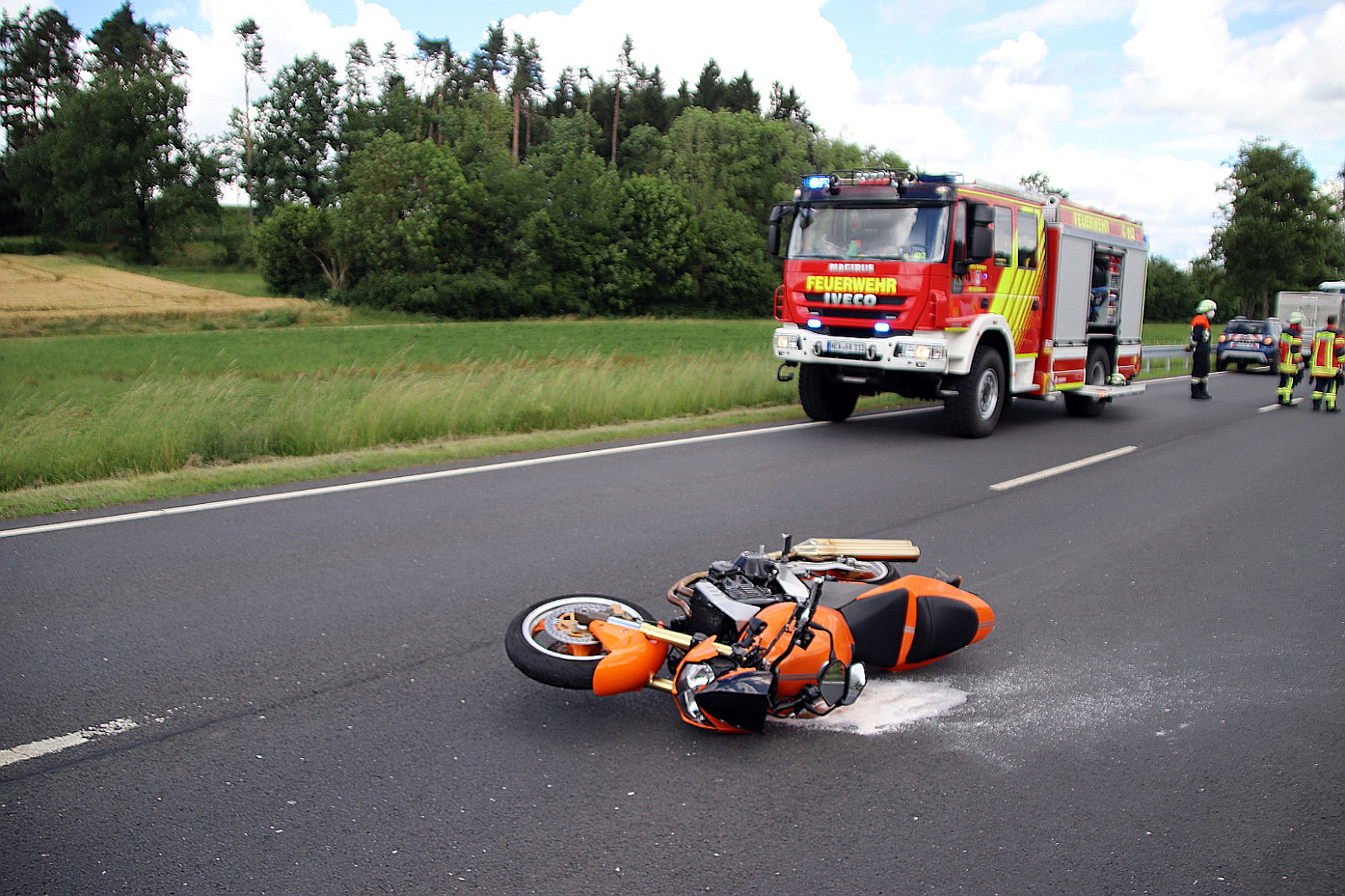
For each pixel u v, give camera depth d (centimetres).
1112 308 1694
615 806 357
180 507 800
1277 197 6488
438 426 1227
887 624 464
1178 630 578
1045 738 428
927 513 861
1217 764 407
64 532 712
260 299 7338
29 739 392
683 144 9556
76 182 10231
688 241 8438
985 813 361
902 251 1250
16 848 317
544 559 672
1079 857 332
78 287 7375
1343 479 1102
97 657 477
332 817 343
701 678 390
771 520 808
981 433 1352
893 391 1386
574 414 1367
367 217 7719
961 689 483
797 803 363
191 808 345
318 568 637
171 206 9956
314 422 1136
